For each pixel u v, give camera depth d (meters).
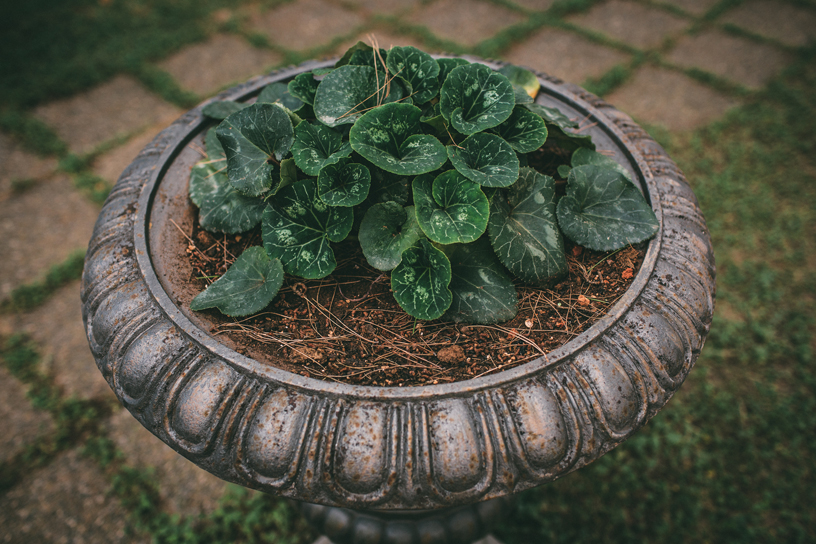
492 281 0.61
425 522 0.73
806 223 1.25
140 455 0.97
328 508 0.75
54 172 1.36
